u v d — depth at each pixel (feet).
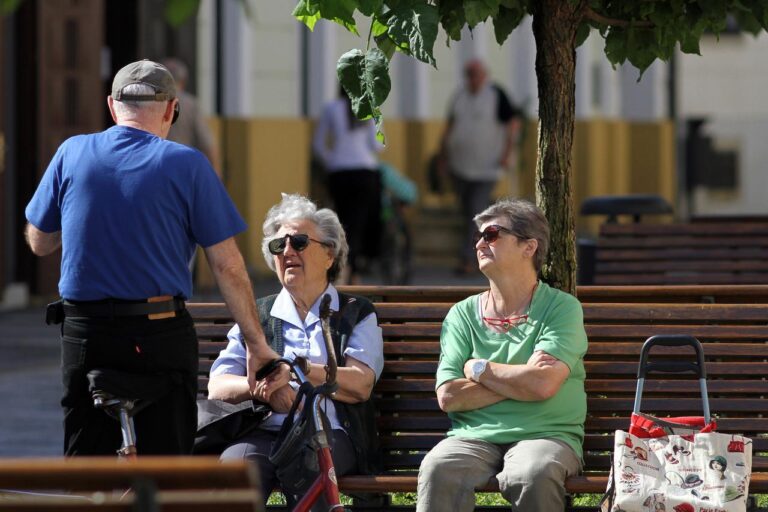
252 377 53.06
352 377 54.85
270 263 57.26
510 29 58.95
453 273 171.83
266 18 175.42
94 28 137.69
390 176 146.61
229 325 58.03
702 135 209.05
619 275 79.00
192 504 33.37
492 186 162.40
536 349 54.03
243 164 172.04
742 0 56.39
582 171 200.75
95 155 50.67
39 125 135.95
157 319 50.16
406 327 57.26
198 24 160.25
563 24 58.23
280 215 56.75
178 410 50.98
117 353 49.96
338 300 56.70
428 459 53.16
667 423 51.57
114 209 49.96
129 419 48.98
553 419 54.08
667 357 56.44
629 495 49.67
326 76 179.52
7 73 134.92
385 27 51.67
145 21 140.46
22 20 134.92
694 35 57.72
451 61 196.65
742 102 222.48
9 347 113.39
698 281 78.69
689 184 208.74
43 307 136.36
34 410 89.20
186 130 108.58
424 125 193.26
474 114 160.56
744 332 56.18
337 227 56.80
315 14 50.93
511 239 54.80
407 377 57.36
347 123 132.57
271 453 50.70
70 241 50.26
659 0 57.31
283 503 63.93
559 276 59.26
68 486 33.47
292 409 50.57
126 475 32.45
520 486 51.60
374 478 53.36
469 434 54.19
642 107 206.59
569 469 52.60
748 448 50.34
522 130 191.62
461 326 55.62
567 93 58.75
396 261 146.72
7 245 136.05
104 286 49.83
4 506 34.09
